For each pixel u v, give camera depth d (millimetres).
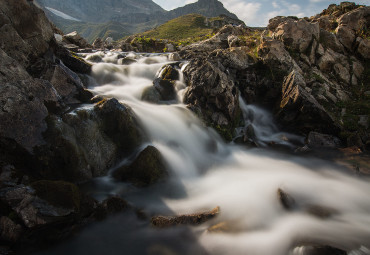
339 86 19469
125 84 16812
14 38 10133
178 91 15922
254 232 7504
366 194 10109
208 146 13141
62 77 11266
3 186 6574
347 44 22531
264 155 14047
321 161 13273
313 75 19203
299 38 20719
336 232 7648
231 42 24344
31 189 6617
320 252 6438
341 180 11250
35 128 7926
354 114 16828
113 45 34844
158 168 9844
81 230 7164
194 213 8188
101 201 7926
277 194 9219
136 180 9398
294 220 8195
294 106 15539
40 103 8414
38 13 11742
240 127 16375
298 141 15703
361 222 8234
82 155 8602
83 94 11750
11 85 7957
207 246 6941
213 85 15070
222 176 11234
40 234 6441
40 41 11719
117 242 7141
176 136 12258
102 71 16562
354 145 14367
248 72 18438
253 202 9016
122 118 10164
